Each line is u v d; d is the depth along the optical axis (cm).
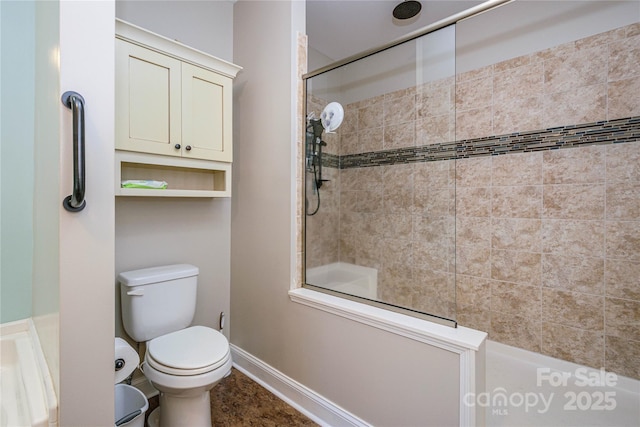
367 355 134
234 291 206
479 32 220
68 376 83
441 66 160
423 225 172
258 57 188
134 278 146
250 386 181
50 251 94
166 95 149
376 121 190
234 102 206
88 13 84
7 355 124
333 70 179
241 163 201
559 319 193
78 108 77
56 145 84
